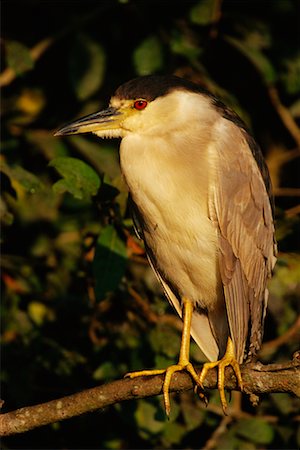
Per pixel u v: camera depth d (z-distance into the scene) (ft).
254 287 30.86
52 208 36.76
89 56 36.81
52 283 35.42
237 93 39.22
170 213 30.09
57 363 33.60
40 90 38.75
